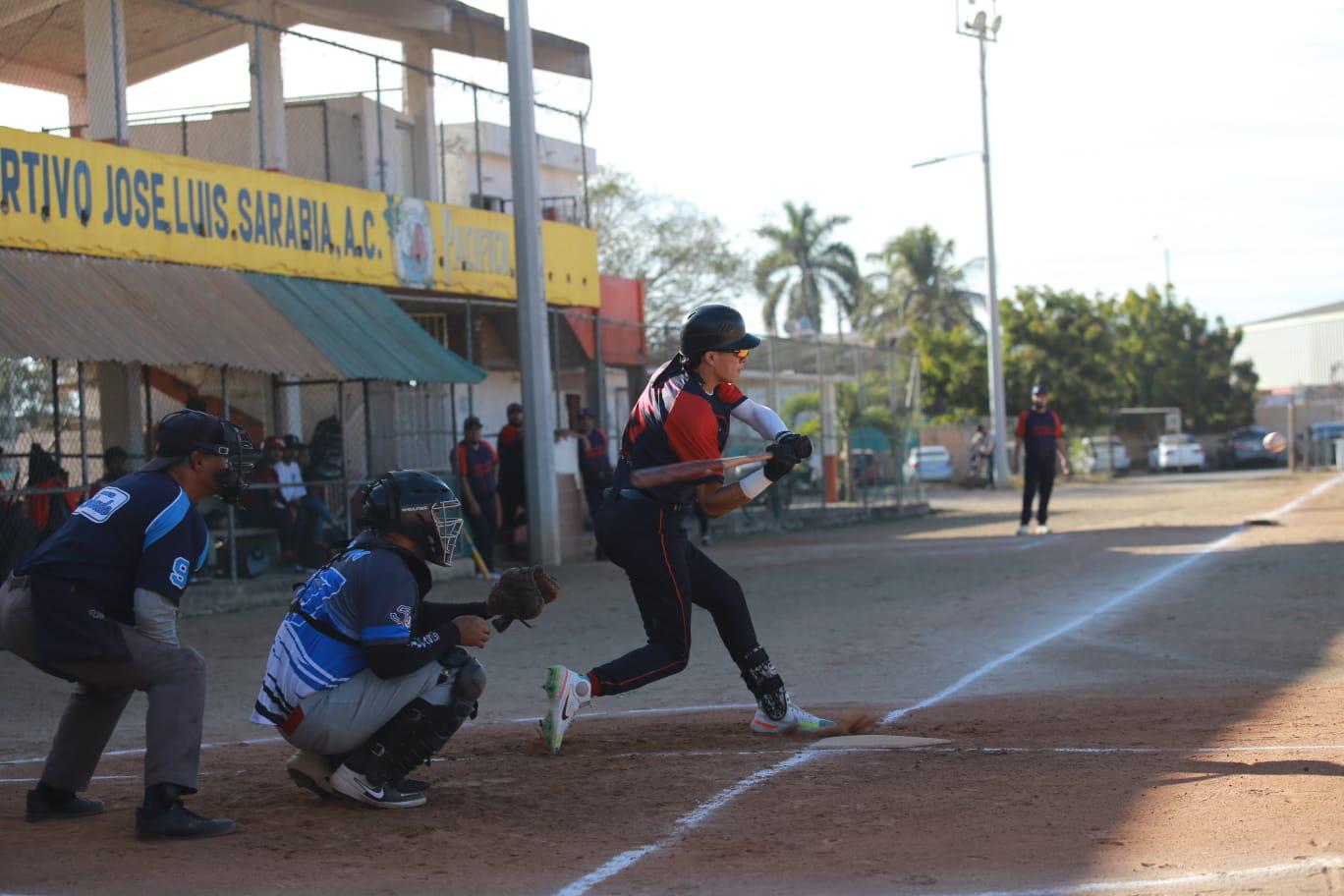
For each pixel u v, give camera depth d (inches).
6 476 639.1
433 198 936.9
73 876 189.9
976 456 1914.4
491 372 999.0
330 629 219.9
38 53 802.2
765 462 255.3
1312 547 685.3
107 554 209.5
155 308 592.7
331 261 724.0
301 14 840.9
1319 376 3927.2
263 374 772.6
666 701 360.8
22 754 312.0
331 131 866.1
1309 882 167.2
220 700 387.5
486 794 237.6
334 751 224.2
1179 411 2561.5
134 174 615.2
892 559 759.7
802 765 254.1
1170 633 447.5
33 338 512.7
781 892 176.2
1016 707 325.1
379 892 180.1
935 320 2910.9
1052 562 692.7
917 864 186.2
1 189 553.6
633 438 270.2
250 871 191.3
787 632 493.0
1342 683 343.0
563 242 916.6
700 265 2117.4
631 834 208.2
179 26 811.4
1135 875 175.3
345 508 699.4
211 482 219.8
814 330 2785.4
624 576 724.7
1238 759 243.9
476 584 714.2
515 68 760.3
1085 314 2274.9
